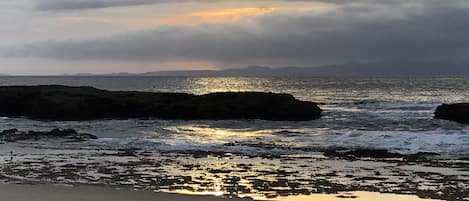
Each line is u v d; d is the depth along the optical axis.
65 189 12.60
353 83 150.50
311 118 39.09
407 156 19.98
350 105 51.78
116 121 38.28
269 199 12.29
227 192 13.09
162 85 138.00
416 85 124.12
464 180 15.11
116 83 155.88
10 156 19.84
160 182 14.37
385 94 80.81
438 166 17.73
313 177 15.48
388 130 29.67
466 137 23.80
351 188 13.84
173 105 40.62
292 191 13.34
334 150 21.75
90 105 40.44
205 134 29.36
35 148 22.61
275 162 18.59
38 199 11.20
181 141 24.83
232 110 40.06
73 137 26.44
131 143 23.94
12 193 11.84
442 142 22.94
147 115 41.06
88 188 12.90
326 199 12.47
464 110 34.41
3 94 44.00
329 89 106.19
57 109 39.31
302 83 156.62
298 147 22.67
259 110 39.75
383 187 14.01
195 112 39.97
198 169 16.86
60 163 17.97
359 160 19.11
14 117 41.84
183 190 13.25
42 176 15.19
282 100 40.41
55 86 49.69
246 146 23.08
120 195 11.99
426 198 12.76
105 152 21.27
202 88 115.38
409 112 42.72
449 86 114.44
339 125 34.12
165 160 18.98
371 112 43.31
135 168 16.97
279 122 37.34
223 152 21.34
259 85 138.38
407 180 15.09
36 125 35.50
